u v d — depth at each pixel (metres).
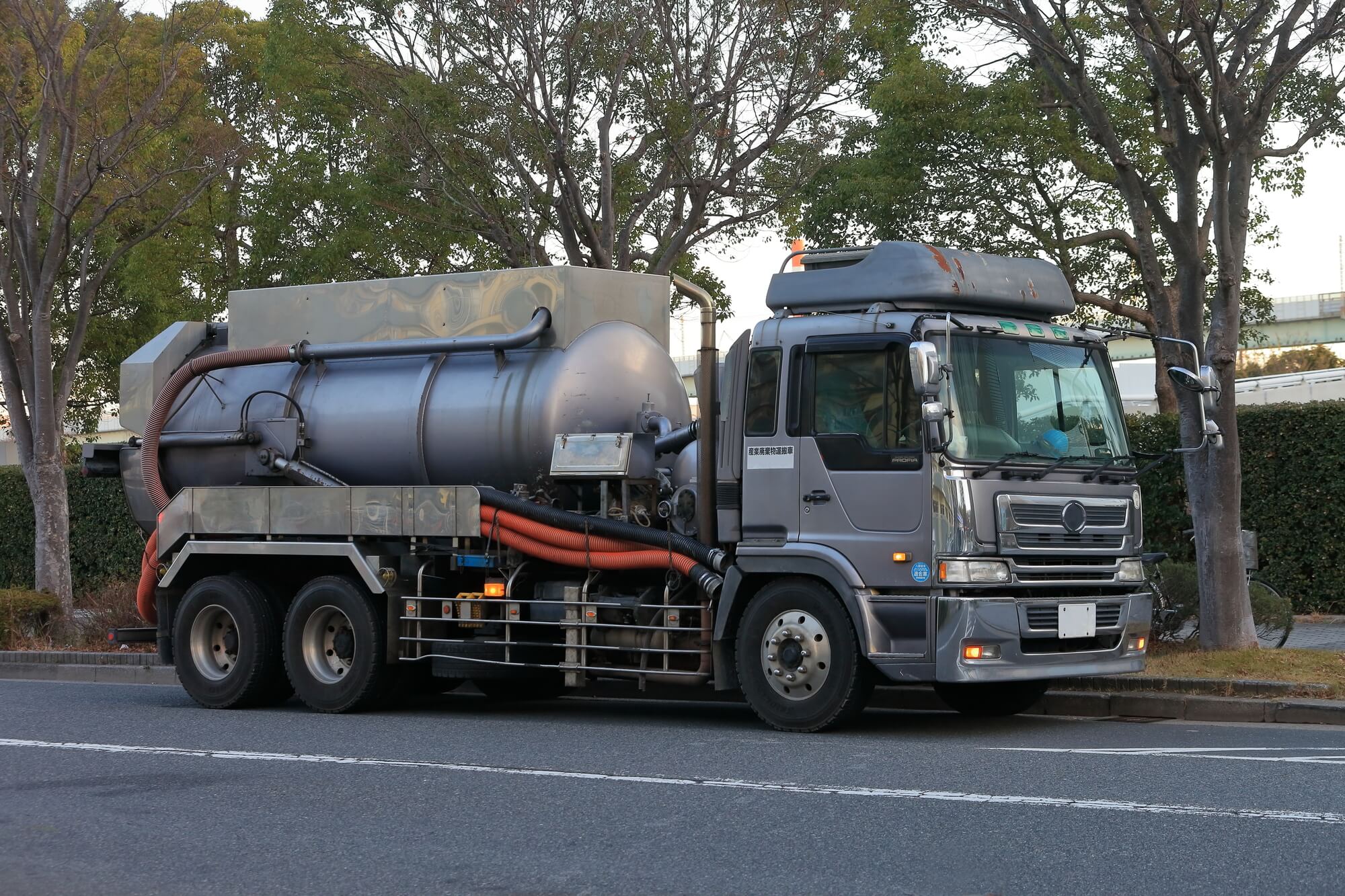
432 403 15.98
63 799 10.55
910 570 12.70
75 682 20.94
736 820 9.26
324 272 29.34
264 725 14.79
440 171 25.92
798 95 25.00
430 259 29.91
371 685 15.73
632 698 18.11
